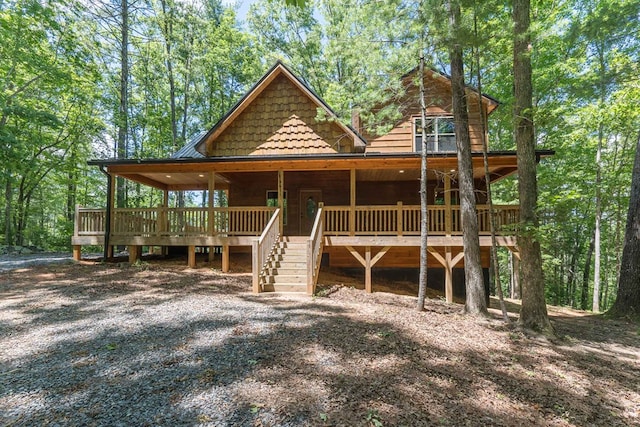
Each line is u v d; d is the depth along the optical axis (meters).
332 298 7.93
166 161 10.01
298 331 5.23
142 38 17.70
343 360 4.27
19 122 14.36
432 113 11.77
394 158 9.61
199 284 8.38
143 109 22.22
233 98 24.39
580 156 14.66
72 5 13.59
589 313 10.19
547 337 6.13
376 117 8.62
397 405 3.37
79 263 10.26
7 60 12.95
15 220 18.00
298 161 9.84
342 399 3.38
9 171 12.62
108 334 4.89
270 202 13.83
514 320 7.20
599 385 4.41
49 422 2.85
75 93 15.14
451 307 8.31
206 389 3.43
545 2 12.12
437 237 9.47
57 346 4.45
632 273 8.54
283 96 12.06
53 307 6.14
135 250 10.61
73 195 20.75
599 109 11.05
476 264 7.44
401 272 11.24
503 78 14.06
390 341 5.05
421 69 7.47
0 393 3.28
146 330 5.09
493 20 8.11
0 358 4.06
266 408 3.13
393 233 9.68
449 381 4.03
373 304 7.61
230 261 11.39
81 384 3.48
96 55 16.16
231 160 9.93
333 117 9.75
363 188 13.44
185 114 21.61
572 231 17.17
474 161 9.56
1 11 12.04
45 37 13.16
